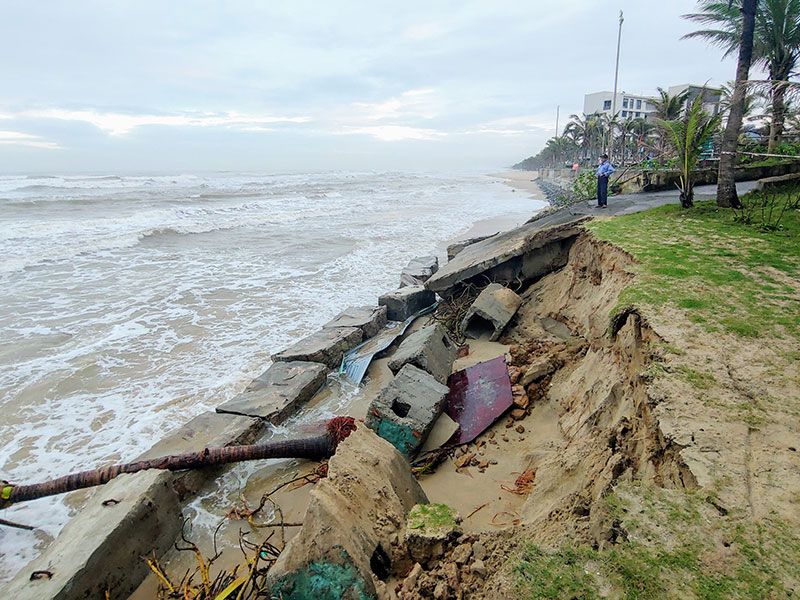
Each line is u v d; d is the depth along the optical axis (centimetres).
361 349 1066
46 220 2472
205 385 909
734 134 1234
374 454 507
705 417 428
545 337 962
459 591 390
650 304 638
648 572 299
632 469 444
